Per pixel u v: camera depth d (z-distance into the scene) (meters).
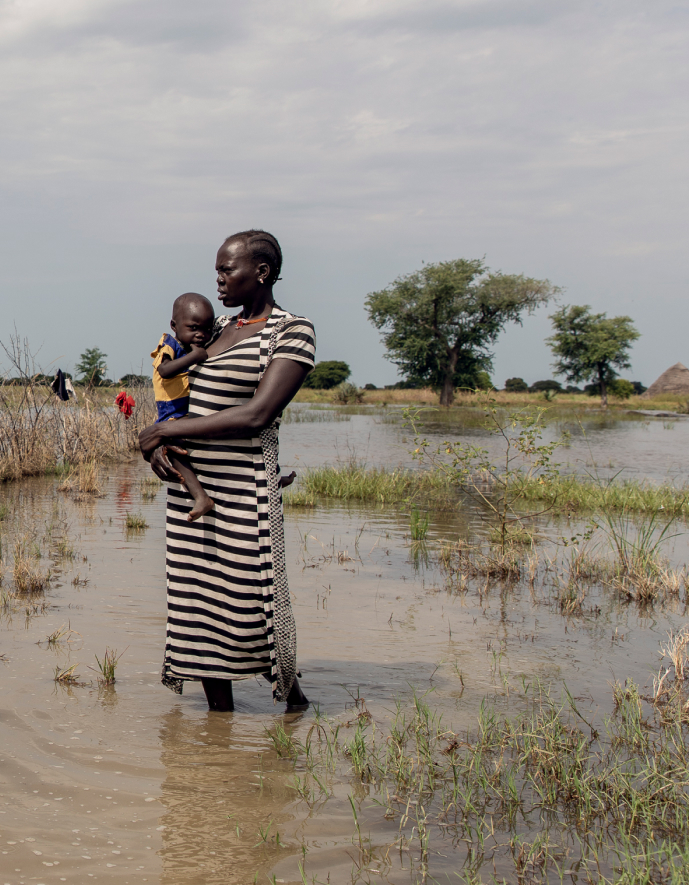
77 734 3.52
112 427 15.99
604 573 7.20
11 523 8.62
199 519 3.65
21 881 2.40
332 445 20.89
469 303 57.06
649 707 4.05
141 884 2.43
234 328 3.84
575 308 58.19
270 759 3.35
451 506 11.23
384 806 2.99
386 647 5.00
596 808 3.02
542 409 8.84
